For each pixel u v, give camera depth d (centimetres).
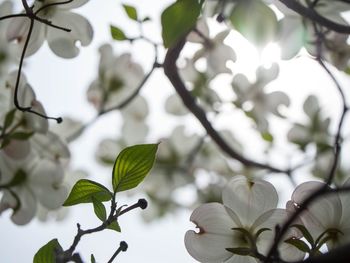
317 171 73
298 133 75
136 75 76
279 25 50
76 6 52
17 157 55
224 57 67
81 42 52
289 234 40
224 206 42
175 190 86
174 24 39
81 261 41
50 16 52
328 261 29
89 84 76
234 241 41
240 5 45
